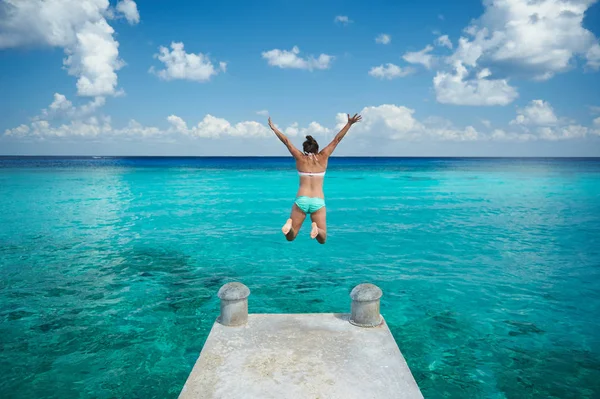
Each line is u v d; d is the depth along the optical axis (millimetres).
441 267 12508
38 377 6551
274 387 4684
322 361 5246
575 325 8484
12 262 12875
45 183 40750
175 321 8656
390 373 4992
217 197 30016
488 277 11539
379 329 6164
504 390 6277
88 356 7223
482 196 31016
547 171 70500
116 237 16516
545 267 12477
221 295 6242
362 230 18062
